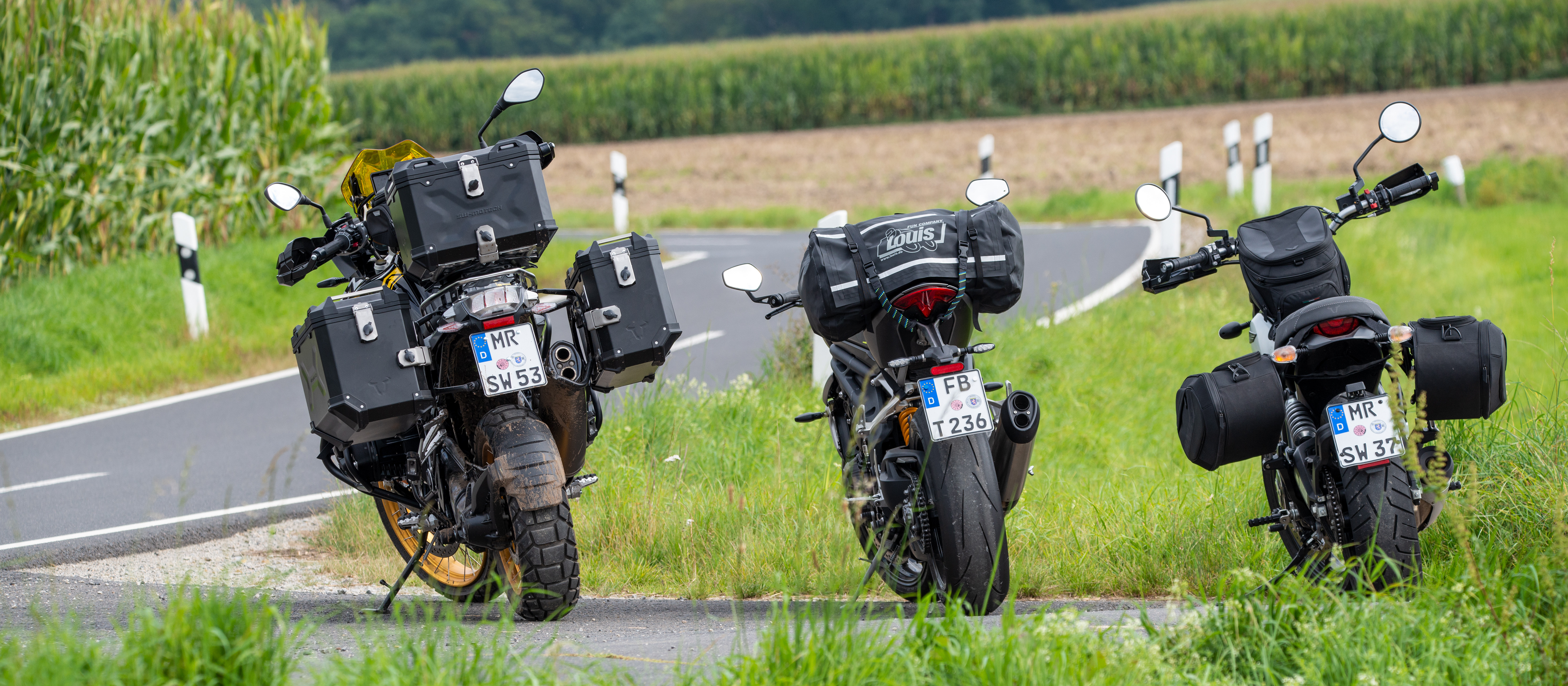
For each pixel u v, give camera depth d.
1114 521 24.23
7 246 56.47
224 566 25.67
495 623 18.69
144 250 63.09
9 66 56.84
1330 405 16.36
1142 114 171.38
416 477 20.59
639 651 16.03
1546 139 121.62
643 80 186.38
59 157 58.72
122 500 31.42
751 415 34.00
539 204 18.97
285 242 65.38
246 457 36.09
